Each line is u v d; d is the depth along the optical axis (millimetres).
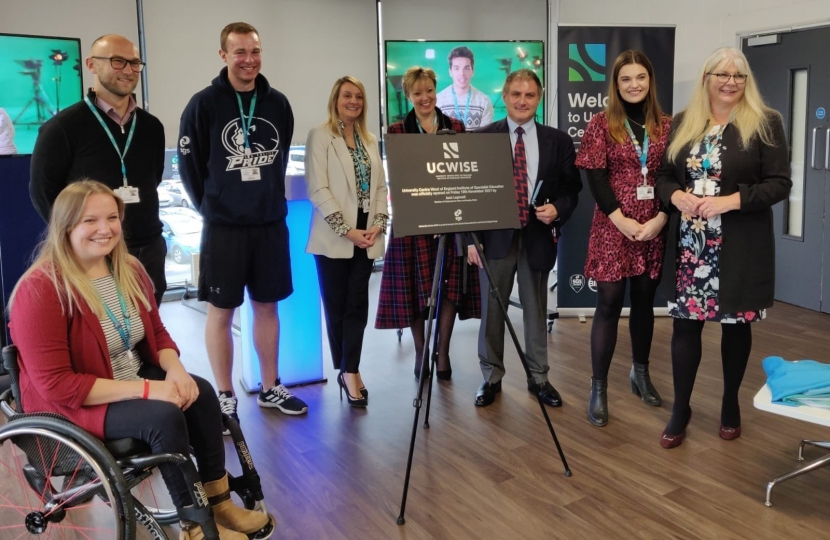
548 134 3271
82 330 2023
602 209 3041
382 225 3385
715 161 2715
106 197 2066
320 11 5766
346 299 3432
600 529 2357
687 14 5500
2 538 2338
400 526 2402
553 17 6504
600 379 3193
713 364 3895
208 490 2172
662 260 3168
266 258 3232
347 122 3316
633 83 2916
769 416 3221
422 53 5645
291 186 3506
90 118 2699
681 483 2645
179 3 5246
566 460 2824
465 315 3760
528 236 3287
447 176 2594
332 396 3607
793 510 2449
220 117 3043
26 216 3391
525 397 3520
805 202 4969
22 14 4758
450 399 3518
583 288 4879
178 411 1987
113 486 1814
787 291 5184
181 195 5832
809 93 4824
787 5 4855
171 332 4824
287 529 2402
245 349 3666
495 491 2619
